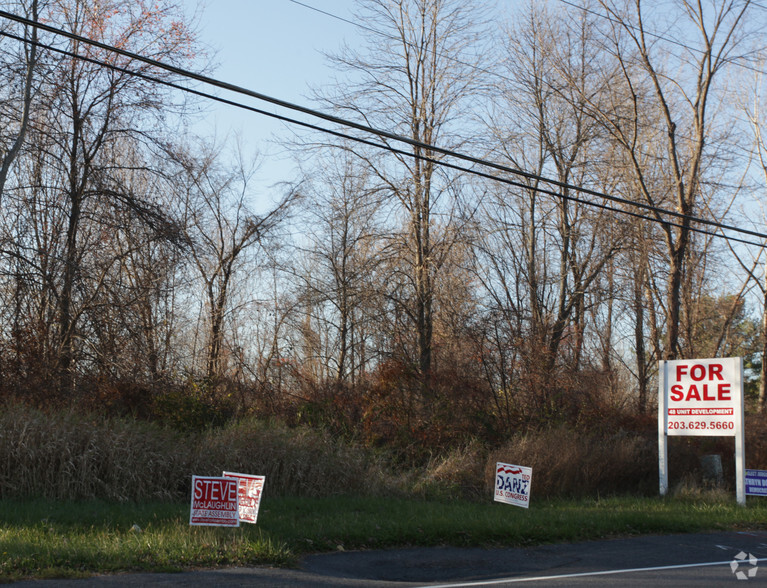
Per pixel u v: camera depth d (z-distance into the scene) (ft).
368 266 89.71
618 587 28.22
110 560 29.09
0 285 68.90
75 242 75.72
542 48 98.68
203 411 65.36
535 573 31.22
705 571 31.81
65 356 68.95
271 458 52.47
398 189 88.28
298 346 101.81
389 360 80.07
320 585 27.37
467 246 90.22
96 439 47.09
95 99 76.84
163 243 76.07
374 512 44.65
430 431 72.02
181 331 101.60
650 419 82.02
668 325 96.43
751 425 78.69
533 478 59.52
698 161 95.91
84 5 75.20
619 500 56.90
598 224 94.79
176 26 77.92
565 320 94.17
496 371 79.92
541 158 98.99
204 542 32.01
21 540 30.78
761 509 52.08
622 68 95.40
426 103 88.84
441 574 30.96
